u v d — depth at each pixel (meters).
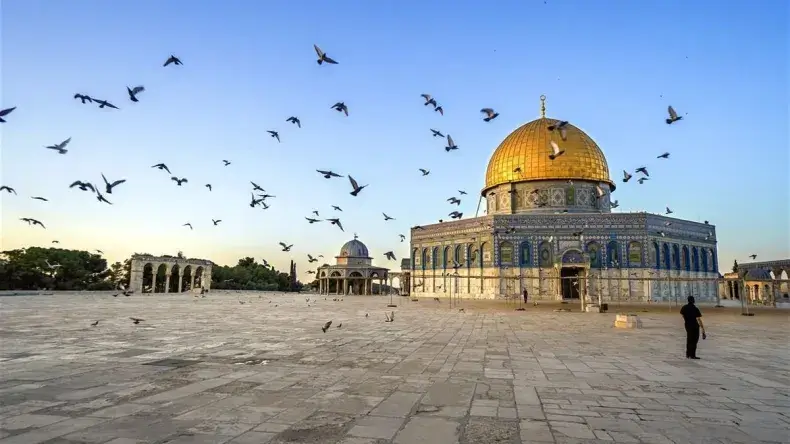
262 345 18.73
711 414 9.38
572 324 29.34
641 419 9.00
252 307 48.38
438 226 75.19
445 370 13.65
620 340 21.20
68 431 7.96
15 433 7.85
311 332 23.70
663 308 49.19
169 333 22.91
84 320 30.02
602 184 70.50
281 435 7.84
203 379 12.23
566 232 64.19
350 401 10.10
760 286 74.19
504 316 36.22
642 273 61.81
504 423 8.63
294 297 85.31
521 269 64.75
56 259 92.88
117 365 14.16
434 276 75.06
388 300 70.50
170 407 9.52
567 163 68.25
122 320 30.34
